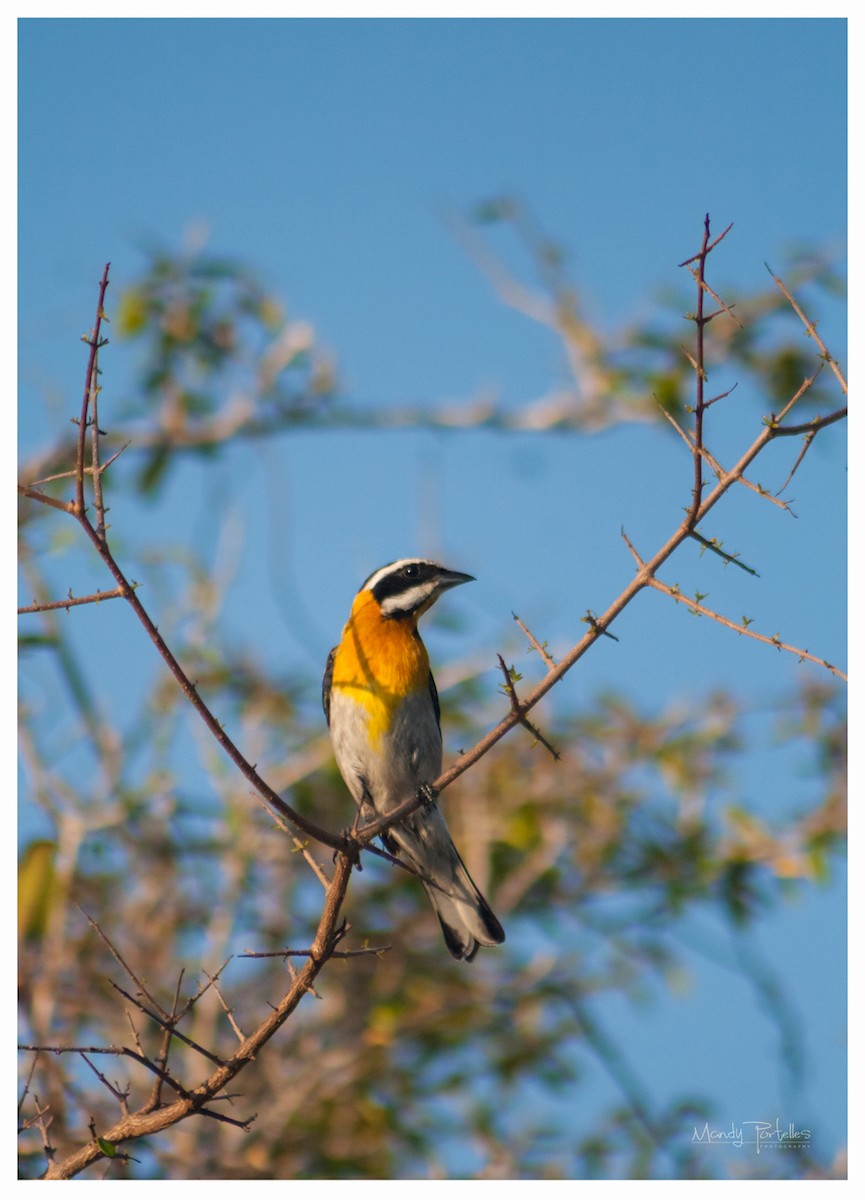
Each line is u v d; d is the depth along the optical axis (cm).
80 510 653
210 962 1220
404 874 1358
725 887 1304
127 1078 1102
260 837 1319
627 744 1394
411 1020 1252
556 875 1363
